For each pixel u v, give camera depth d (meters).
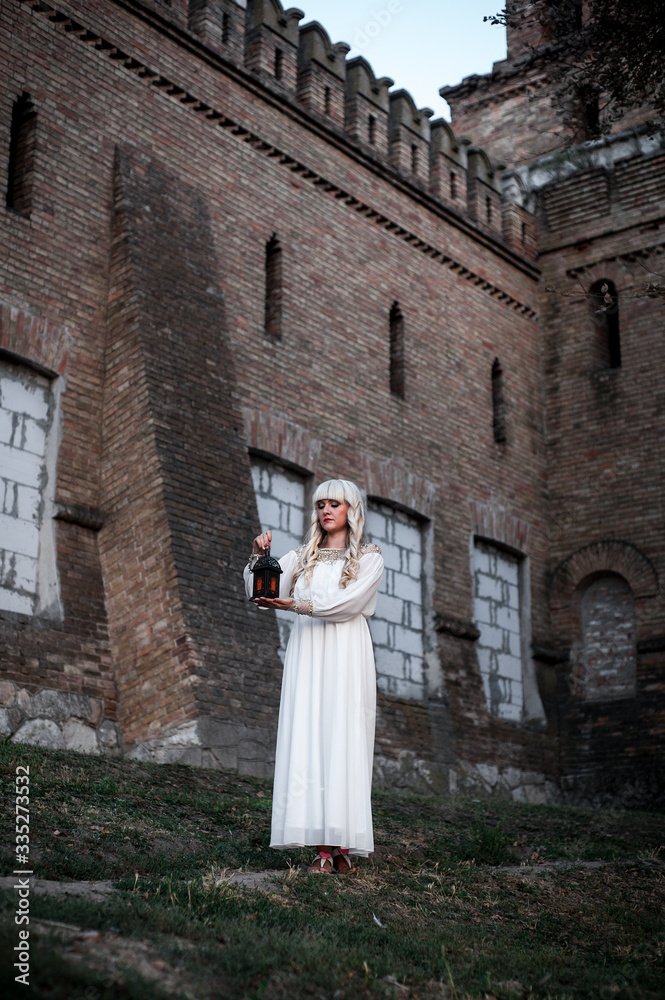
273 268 14.08
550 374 18.33
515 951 5.07
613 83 12.76
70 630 10.75
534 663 16.80
